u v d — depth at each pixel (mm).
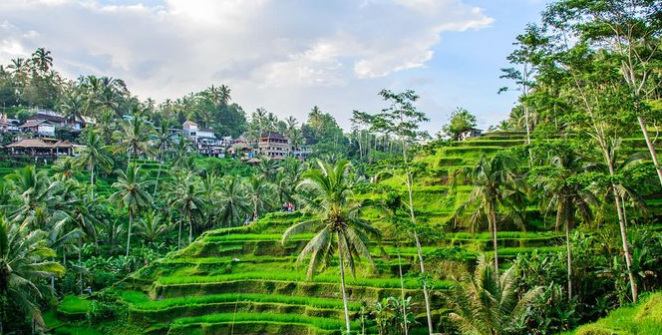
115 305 45000
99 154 82250
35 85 137875
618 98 32000
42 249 37281
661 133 59938
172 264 51344
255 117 166375
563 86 38500
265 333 40656
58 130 118750
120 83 116750
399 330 38750
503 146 71375
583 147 39125
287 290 45812
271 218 59625
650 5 31266
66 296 49438
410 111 36531
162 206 88500
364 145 149500
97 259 61938
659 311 26125
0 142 107000
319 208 35938
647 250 36688
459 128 91062
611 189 38094
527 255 42875
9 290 34562
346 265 47969
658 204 51094
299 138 143500
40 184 50219
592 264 39531
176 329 41375
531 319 37250
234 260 51375
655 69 37406
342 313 41156
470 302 27828
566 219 39312
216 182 87625
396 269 46031
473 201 42250
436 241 49969
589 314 37344
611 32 34312
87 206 64312
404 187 61250
